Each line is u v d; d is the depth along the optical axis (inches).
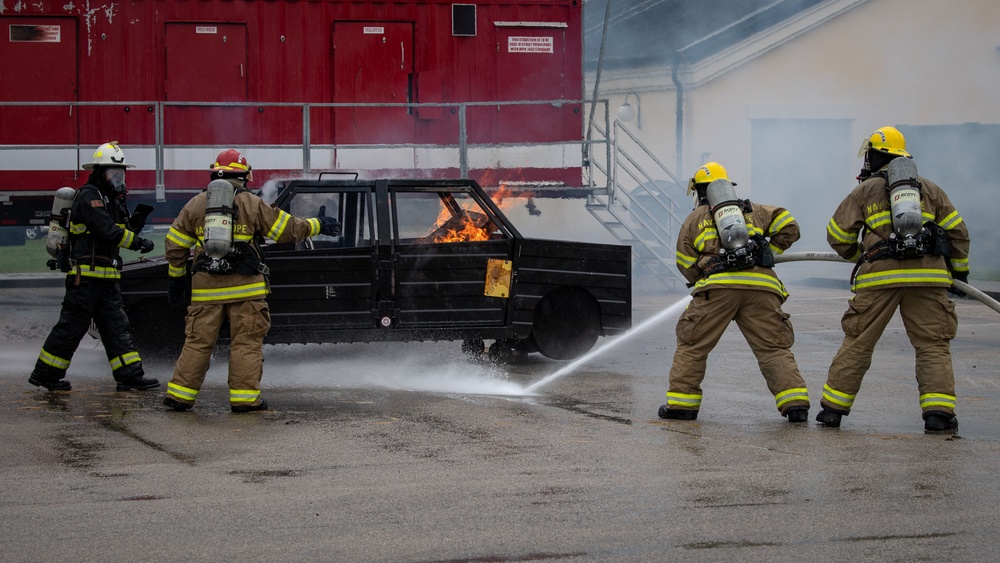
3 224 668.7
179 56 648.4
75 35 643.5
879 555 184.1
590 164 681.6
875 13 1152.8
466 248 408.5
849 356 299.4
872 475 237.6
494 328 412.2
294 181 410.0
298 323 392.8
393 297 400.5
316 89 660.1
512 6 677.3
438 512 209.5
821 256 313.3
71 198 362.3
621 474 239.0
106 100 645.9
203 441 276.5
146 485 230.4
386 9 663.8
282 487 228.4
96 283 359.9
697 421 309.0
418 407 331.0
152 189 642.8
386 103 648.4
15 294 794.2
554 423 303.0
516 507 212.7
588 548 187.6
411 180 415.2
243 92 652.1
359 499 218.7
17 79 641.0
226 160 327.0
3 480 234.7
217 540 192.7
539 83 682.2
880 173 304.7
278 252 390.9
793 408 305.6
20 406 332.5
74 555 184.9
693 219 312.8
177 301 336.8
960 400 352.5
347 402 341.4
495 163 670.5
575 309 431.8
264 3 655.1
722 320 308.2
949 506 212.8
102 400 345.4
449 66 670.5
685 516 206.1
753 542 190.9
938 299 297.7
